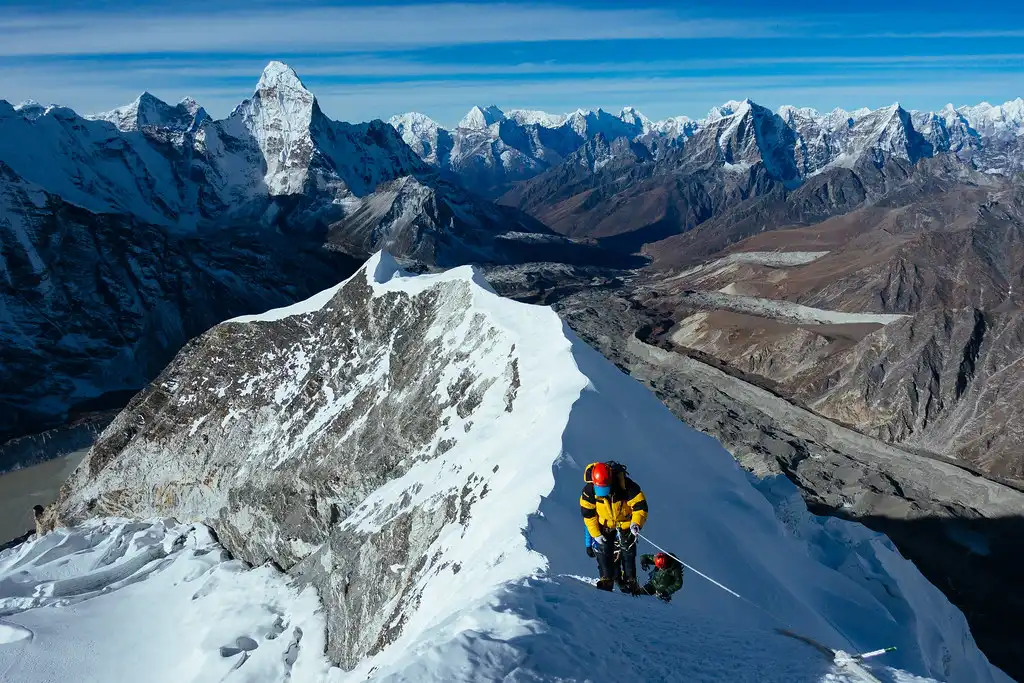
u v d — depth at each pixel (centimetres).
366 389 5444
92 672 4303
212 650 4181
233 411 6062
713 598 1759
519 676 745
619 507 1260
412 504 3709
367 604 3600
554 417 2886
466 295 5134
